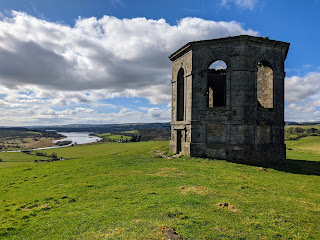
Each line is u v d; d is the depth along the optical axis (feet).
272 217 29.96
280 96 77.56
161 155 86.58
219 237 24.50
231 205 33.09
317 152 128.98
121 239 23.52
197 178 50.47
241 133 71.26
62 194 42.78
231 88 73.05
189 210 31.55
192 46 78.79
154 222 27.58
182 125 83.30
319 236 25.55
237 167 62.80
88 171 60.75
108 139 430.20
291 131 299.99
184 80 83.87
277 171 62.64
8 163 180.55
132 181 48.80
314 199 38.40
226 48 74.43
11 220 32.35
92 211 33.32
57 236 26.63
